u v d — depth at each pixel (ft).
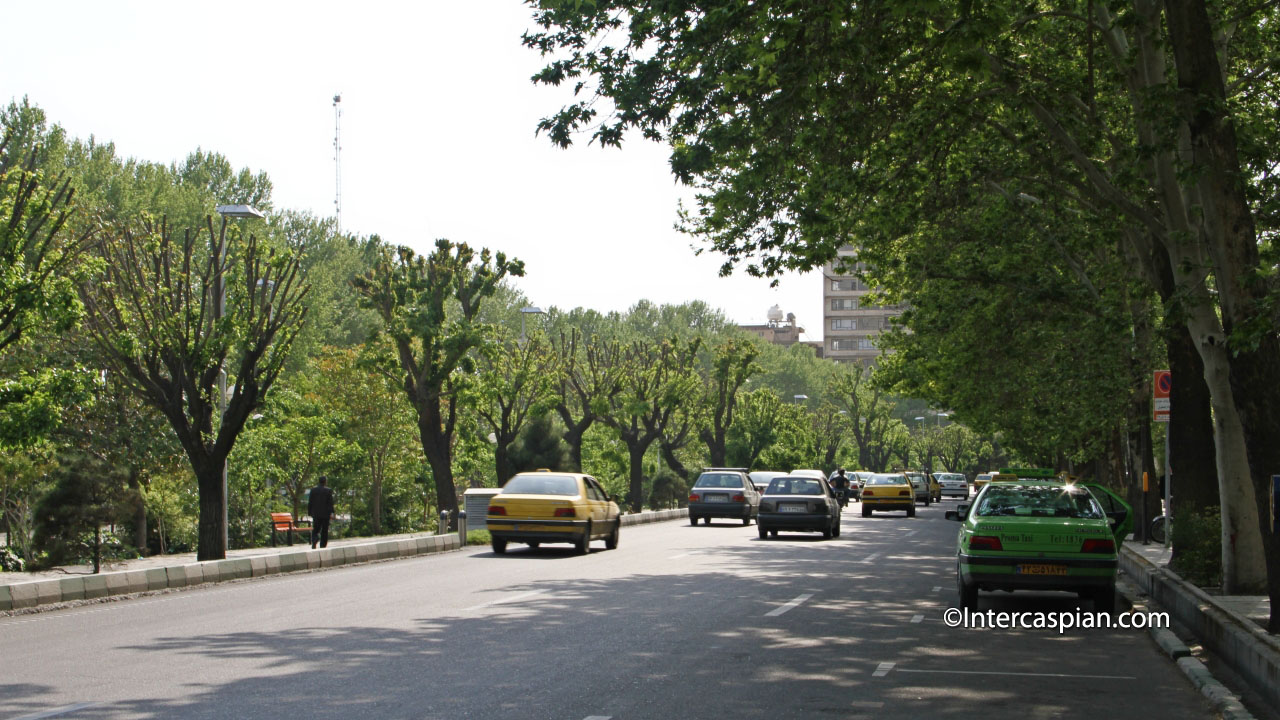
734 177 57.82
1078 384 84.58
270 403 136.77
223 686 28.84
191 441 80.33
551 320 399.03
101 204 180.24
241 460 132.46
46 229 81.76
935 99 51.29
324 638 37.60
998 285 84.23
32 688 28.50
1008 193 70.44
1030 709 27.76
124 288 81.46
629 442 208.44
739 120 47.34
